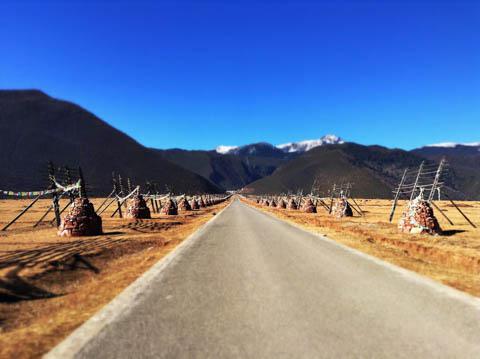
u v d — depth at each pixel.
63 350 5.32
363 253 14.95
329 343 5.54
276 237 21.22
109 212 52.78
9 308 8.37
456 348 5.38
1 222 34.16
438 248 17.11
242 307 7.42
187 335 5.88
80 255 14.70
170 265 12.27
